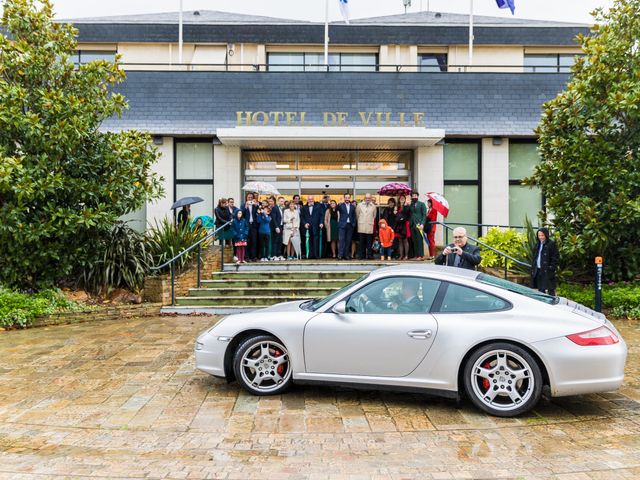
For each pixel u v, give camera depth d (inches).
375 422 184.1
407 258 542.9
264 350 212.4
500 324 187.0
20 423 183.5
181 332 336.5
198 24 765.3
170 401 205.9
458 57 782.5
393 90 629.3
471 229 622.8
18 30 403.9
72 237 407.2
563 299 209.2
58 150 382.3
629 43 400.8
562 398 208.8
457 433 173.9
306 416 189.9
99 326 358.3
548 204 417.7
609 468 146.6
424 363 191.9
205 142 622.2
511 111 625.0
